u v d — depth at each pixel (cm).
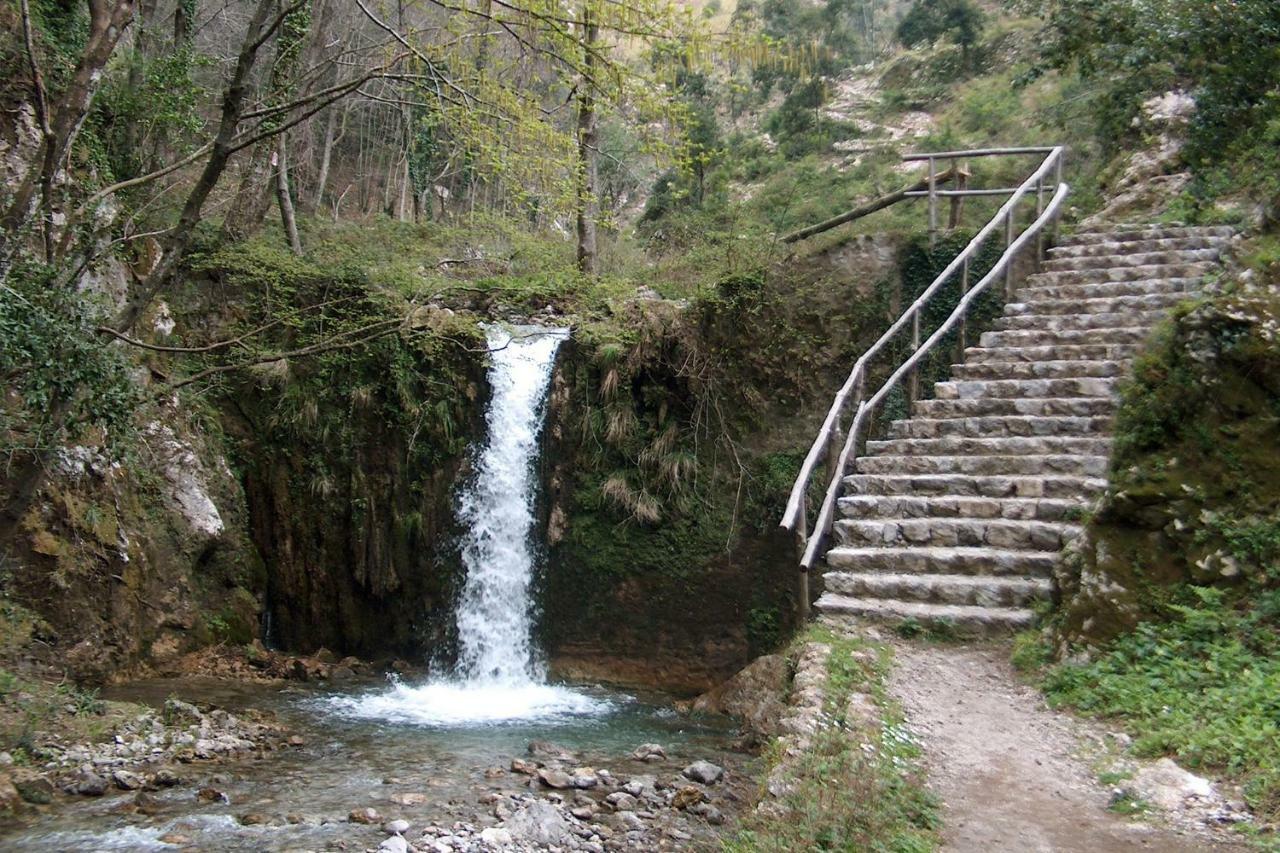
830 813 434
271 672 1134
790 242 1364
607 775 718
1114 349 900
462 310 1397
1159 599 610
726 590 1193
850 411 1191
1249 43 1063
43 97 662
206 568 1180
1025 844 421
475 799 663
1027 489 778
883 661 635
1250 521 606
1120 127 1441
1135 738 523
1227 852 407
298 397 1277
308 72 813
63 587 955
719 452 1230
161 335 1220
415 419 1270
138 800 649
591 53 709
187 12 1491
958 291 1188
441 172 2473
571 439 1257
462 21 754
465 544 1259
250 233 1439
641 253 1719
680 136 818
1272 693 505
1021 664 634
